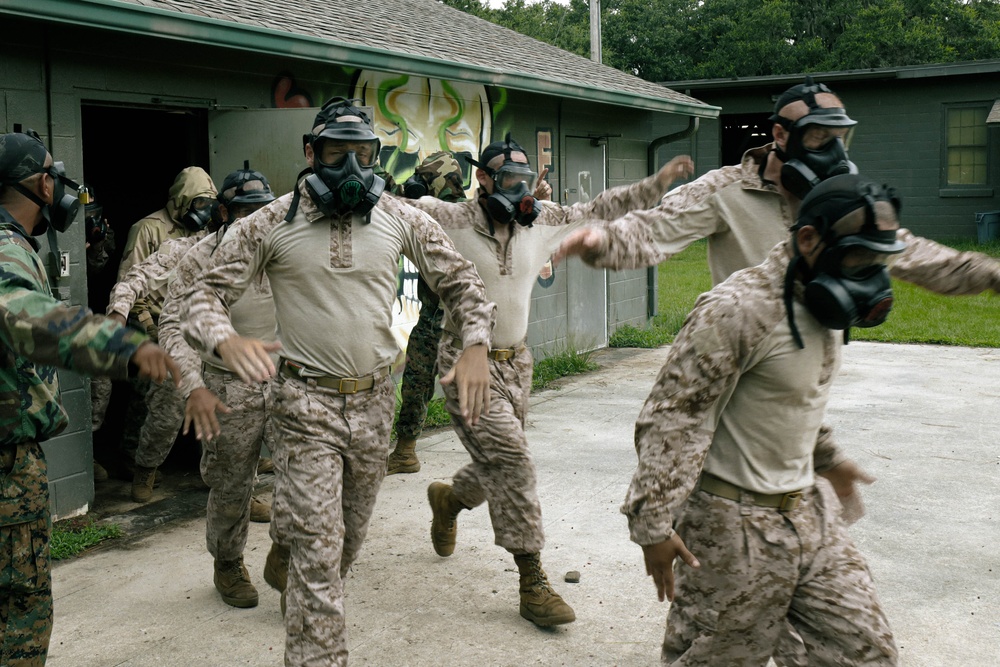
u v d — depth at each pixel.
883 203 2.29
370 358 3.45
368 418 3.47
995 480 6.12
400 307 8.28
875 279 2.37
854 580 2.51
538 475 6.37
